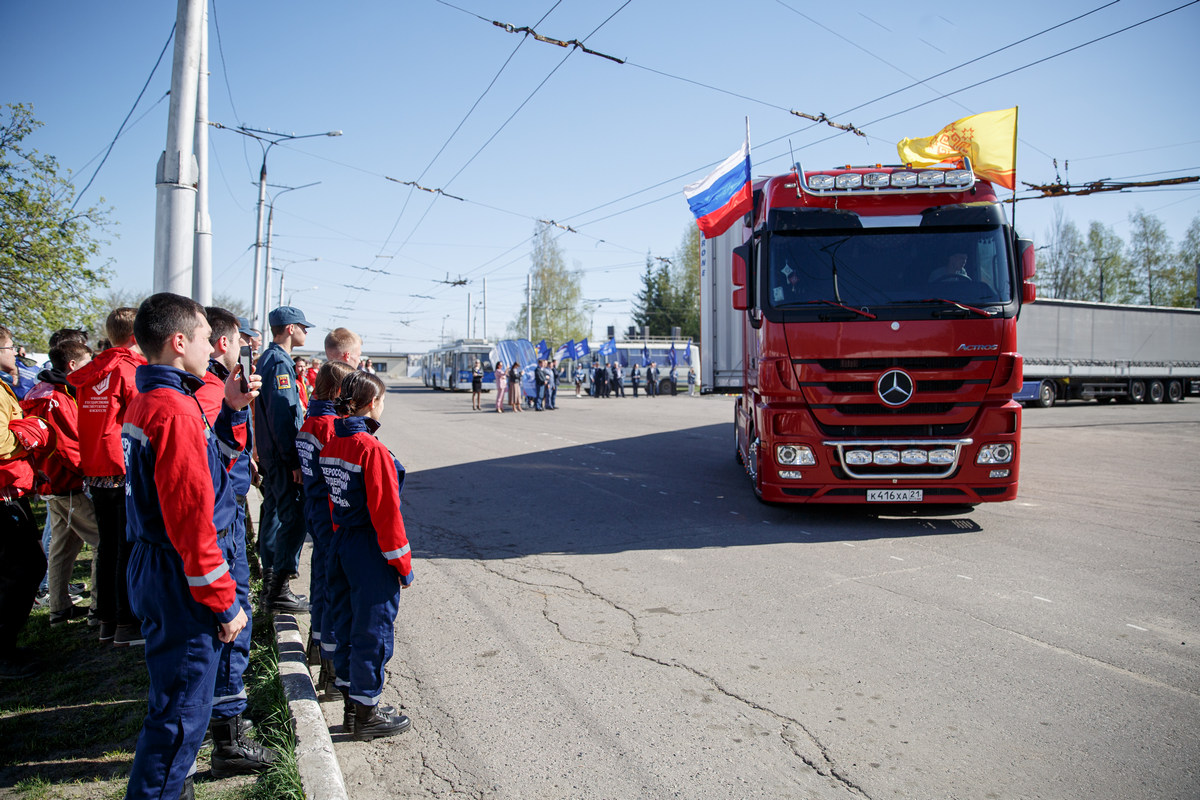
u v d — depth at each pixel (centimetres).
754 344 782
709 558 609
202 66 835
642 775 293
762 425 693
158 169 667
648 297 7194
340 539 333
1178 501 826
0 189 1360
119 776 307
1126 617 459
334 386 392
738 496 888
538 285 6025
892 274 675
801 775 291
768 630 446
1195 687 362
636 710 349
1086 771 290
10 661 416
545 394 2670
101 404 443
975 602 490
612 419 2177
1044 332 2480
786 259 687
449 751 317
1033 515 754
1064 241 4969
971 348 645
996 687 364
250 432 401
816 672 386
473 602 510
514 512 810
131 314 459
